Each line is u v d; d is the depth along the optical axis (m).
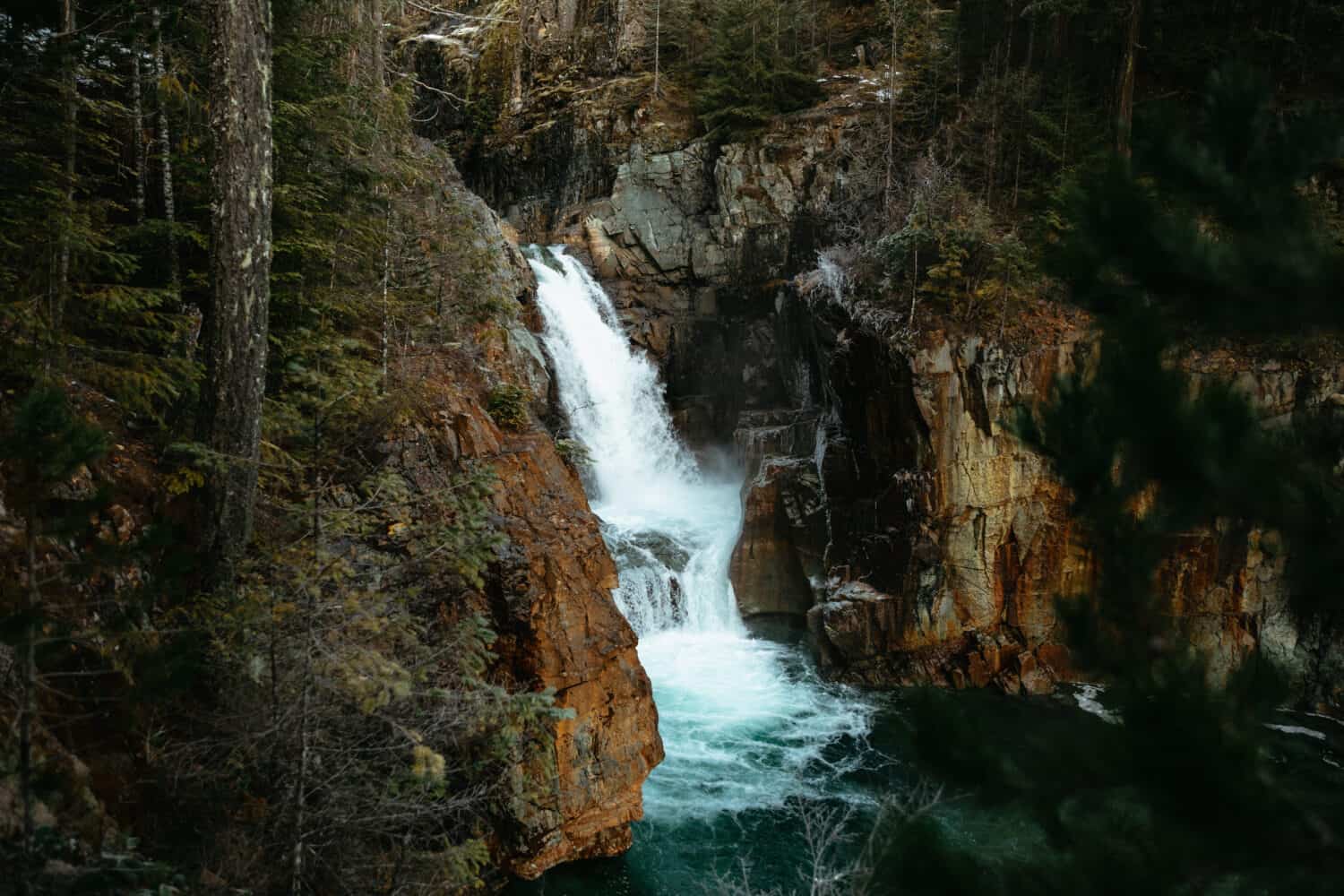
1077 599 4.05
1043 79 23.81
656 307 30.89
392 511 9.06
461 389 15.07
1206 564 17.70
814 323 22.97
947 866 4.15
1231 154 3.53
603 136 32.97
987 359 18.84
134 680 6.51
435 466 12.70
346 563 7.75
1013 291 19.16
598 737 13.04
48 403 5.32
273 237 12.50
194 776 7.30
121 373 9.21
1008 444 18.98
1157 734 3.36
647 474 28.45
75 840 5.90
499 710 8.20
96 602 6.15
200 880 6.64
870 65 31.80
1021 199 22.58
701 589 22.84
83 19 11.48
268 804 7.50
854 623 20.08
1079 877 3.67
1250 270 3.34
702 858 13.30
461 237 17.61
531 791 11.80
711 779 15.70
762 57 30.12
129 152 12.78
